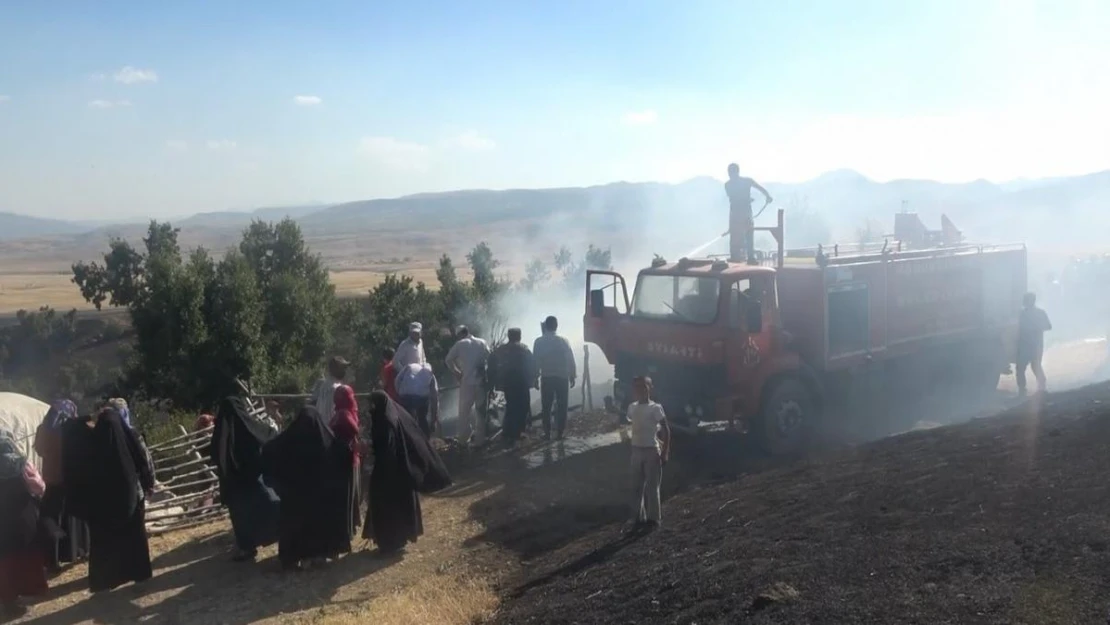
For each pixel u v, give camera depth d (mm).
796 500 8367
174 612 7824
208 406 25281
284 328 28406
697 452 12719
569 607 6902
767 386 12336
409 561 8945
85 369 57625
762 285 12195
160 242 55469
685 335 12055
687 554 7461
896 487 7820
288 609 7836
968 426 10539
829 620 5074
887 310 14062
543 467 12102
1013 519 6125
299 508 8672
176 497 10734
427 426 12266
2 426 8711
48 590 8195
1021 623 4430
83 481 7945
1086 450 7539
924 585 5262
